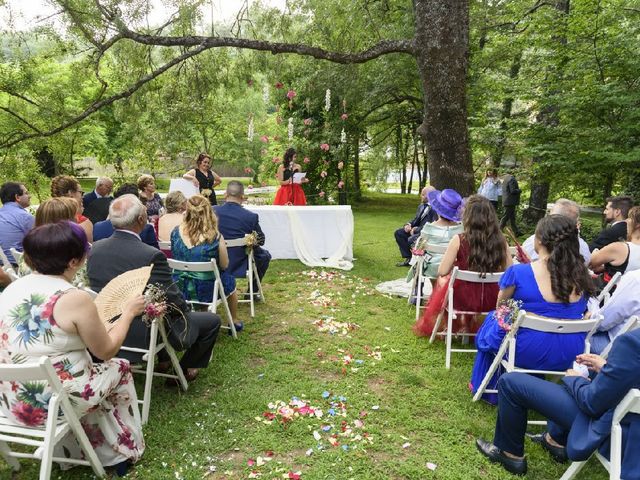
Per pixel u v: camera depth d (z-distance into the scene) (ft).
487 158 42.16
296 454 7.83
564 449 7.70
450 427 8.71
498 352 8.80
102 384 6.52
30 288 6.09
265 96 25.57
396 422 8.84
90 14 19.57
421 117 48.98
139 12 19.97
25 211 12.95
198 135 48.06
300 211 20.63
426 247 13.57
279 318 14.32
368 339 12.84
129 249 8.53
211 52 23.76
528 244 12.33
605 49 19.84
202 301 11.98
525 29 25.45
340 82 36.81
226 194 14.60
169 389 9.97
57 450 7.23
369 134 58.54
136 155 44.52
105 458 7.09
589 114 21.27
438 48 18.97
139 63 22.74
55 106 24.18
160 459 7.60
